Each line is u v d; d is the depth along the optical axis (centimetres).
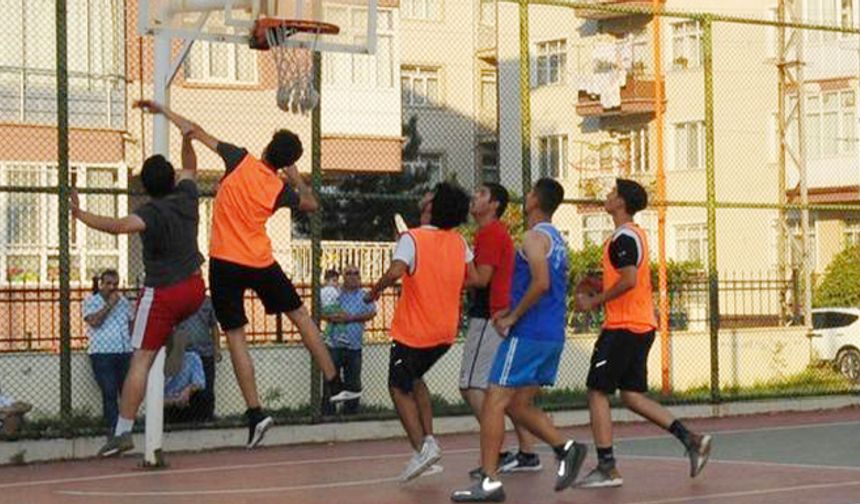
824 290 3412
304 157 3184
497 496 1293
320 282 1961
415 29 4647
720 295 2914
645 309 1390
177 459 1748
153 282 1414
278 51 1505
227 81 3069
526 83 2094
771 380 2714
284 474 1565
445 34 4697
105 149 2891
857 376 2989
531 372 1301
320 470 1602
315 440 1930
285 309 1318
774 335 2731
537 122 4919
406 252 1370
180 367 1866
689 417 2247
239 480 1511
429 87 4656
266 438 1895
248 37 1473
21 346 2270
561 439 1355
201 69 3047
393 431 1984
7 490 1464
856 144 4391
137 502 1341
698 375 2603
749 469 1538
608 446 1391
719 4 4556
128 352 1861
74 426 1820
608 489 1380
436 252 1377
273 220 2797
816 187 4434
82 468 1667
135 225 1381
